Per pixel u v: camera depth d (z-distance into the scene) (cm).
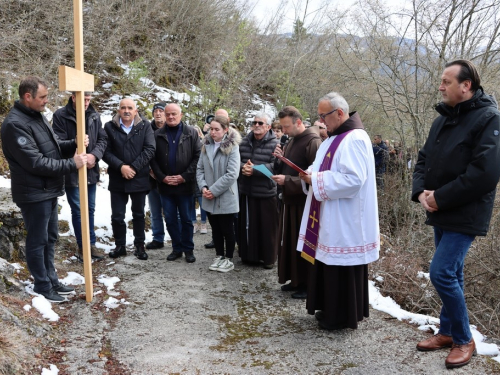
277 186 559
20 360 285
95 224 595
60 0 1015
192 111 1063
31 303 369
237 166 477
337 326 359
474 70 270
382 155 941
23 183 362
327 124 347
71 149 414
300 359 314
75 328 352
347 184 327
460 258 284
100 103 962
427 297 476
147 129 505
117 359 310
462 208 276
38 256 379
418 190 303
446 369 295
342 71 1038
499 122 264
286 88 1381
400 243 697
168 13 1279
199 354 319
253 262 530
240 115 1198
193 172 509
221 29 1367
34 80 353
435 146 290
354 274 343
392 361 310
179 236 531
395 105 837
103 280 450
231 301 419
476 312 488
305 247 363
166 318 377
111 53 1088
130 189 504
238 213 529
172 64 1225
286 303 418
